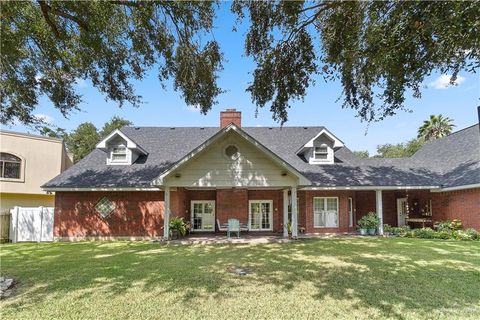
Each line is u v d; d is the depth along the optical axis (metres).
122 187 17.23
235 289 7.18
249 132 23.75
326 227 19.28
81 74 12.05
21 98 11.92
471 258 10.73
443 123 38.56
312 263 9.98
